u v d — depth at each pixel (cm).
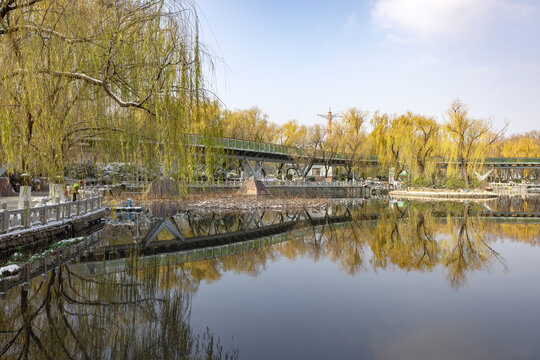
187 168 891
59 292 798
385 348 562
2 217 1052
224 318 673
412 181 4969
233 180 4744
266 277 949
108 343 565
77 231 1498
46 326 626
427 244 1445
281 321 664
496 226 1973
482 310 732
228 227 1856
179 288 845
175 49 811
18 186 2592
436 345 577
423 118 4666
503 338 603
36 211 1224
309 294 819
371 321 671
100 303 740
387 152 5012
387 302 773
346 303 763
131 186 2880
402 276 974
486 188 5397
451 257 1208
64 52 718
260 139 5472
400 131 4878
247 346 562
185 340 579
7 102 681
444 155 4562
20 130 730
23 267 988
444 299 796
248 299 778
